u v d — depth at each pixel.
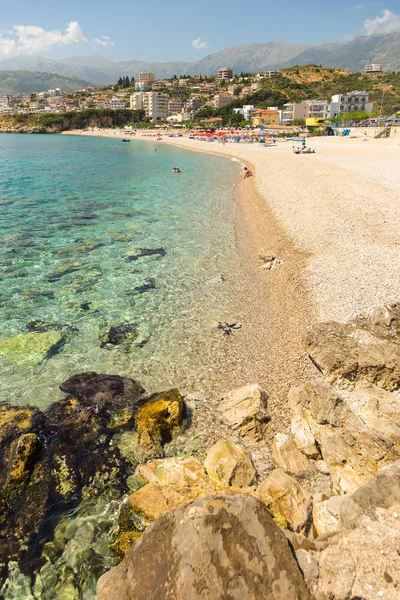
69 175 48.34
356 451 7.70
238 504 5.29
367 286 14.49
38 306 15.20
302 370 10.97
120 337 13.20
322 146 69.38
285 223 24.53
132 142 120.19
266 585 4.62
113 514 7.38
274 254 19.44
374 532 5.29
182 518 5.19
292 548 5.18
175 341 12.98
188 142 108.12
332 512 6.67
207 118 175.00
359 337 11.30
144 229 25.09
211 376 11.26
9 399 10.26
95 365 11.76
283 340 12.66
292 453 8.59
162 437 9.14
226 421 9.52
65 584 6.32
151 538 5.27
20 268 18.67
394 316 11.17
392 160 44.41
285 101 165.38
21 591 6.27
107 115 195.12
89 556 6.68
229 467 7.94
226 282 17.41
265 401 9.98
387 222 21.02
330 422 8.41
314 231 21.80
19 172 50.41
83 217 27.95
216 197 35.00
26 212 29.16
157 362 11.91
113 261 19.72
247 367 11.55
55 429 9.28
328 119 118.94
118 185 41.22
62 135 170.38
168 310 14.98
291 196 30.89
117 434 9.20
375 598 4.61
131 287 16.88
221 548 4.82
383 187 28.72
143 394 10.55
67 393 10.50
